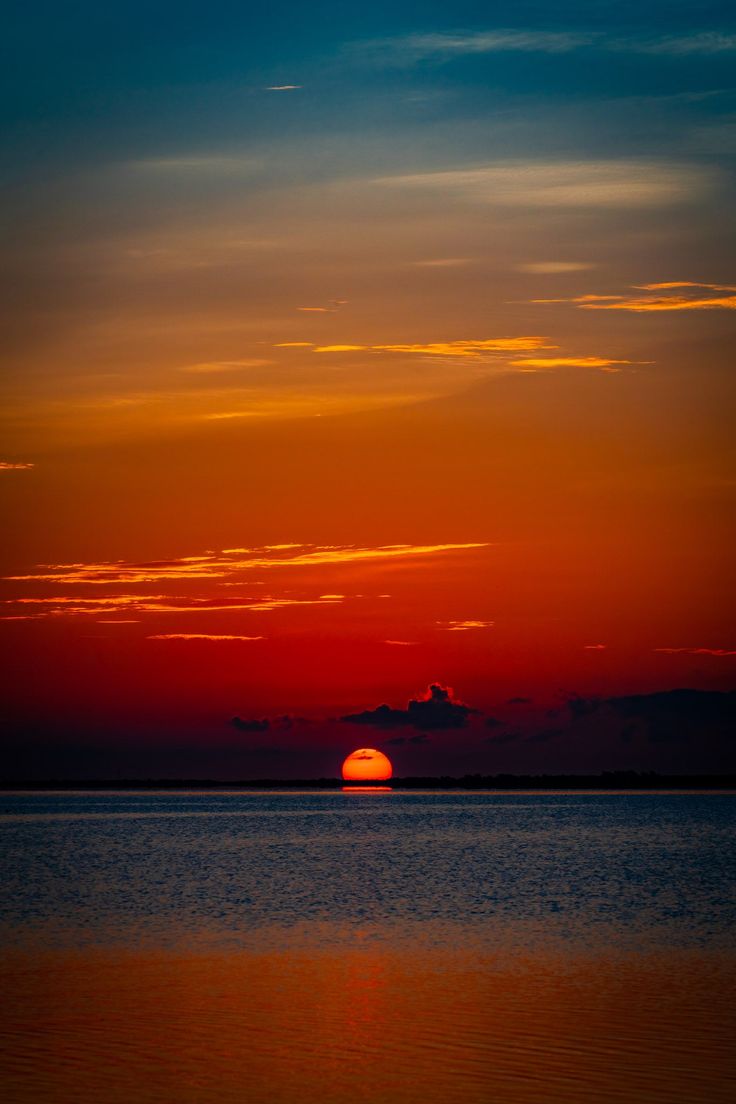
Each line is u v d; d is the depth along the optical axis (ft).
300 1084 162.81
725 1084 161.27
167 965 254.06
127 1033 190.70
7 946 284.00
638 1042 183.93
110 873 507.71
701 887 437.99
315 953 271.49
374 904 378.12
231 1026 195.72
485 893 415.44
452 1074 167.12
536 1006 210.38
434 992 222.69
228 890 427.74
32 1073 167.94
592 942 289.33
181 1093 158.51
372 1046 182.09
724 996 218.79
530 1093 157.89
